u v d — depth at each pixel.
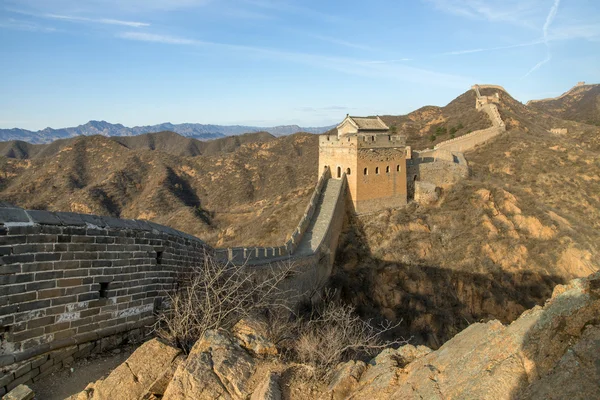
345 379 6.56
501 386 4.74
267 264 18.94
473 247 35.06
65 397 7.15
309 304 22.42
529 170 56.16
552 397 4.24
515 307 30.70
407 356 7.38
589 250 34.22
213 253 14.41
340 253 34.25
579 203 50.00
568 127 89.12
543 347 4.88
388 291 30.78
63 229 8.00
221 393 6.21
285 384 6.52
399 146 40.38
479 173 53.72
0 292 7.01
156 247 10.30
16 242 7.25
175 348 7.48
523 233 36.97
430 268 33.38
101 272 8.73
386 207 39.56
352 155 37.31
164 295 10.50
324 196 36.06
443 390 5.28
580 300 4.98
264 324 8.82
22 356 7.17
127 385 6.68
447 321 28.89
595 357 4.31
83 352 8.26
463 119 81.50
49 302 7.74
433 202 41.47
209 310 8.83
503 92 113.75
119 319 9.12
